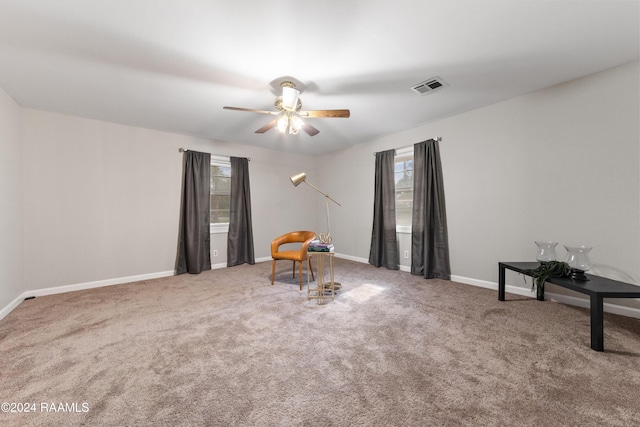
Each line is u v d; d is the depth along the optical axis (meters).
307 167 5.54
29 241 2.91
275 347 1.76
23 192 2.87
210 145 4.29
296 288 3.14
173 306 2.55
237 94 2.66
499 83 2.50
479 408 1.20
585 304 2.43
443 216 3.46
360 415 1.16
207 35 1.78
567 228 2.50
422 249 3.64
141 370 1.51
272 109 3.04
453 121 3.35
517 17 1.64
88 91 2.57
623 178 2.20
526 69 2.26
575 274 2.05
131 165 3.58
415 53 2.01
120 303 2.65
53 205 3.05
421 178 3.65
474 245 3.19
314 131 2.91
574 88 2.44
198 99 2.77
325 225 5.44
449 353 1.67
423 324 2.10
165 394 1.31
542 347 1.73
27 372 1.49
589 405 1.21
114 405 1.23
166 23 1.66
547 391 1.30
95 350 1.73
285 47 1.92
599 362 1.55
